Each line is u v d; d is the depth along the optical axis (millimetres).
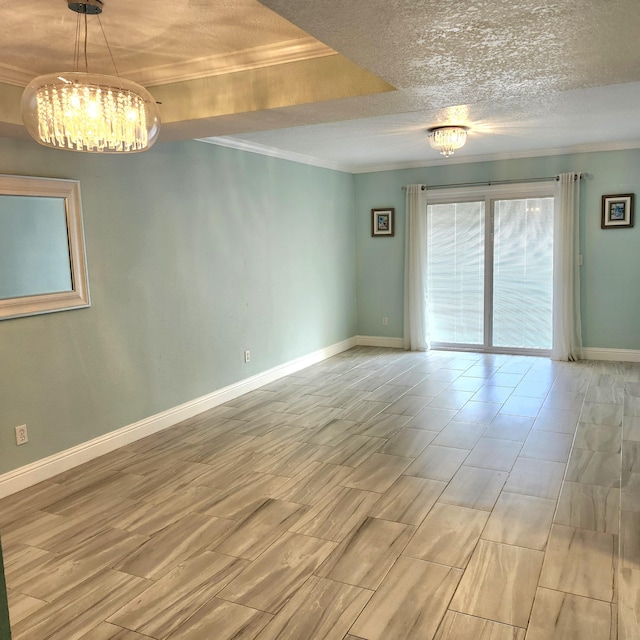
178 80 3248
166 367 4488
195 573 2492
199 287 4805
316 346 6719
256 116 3217
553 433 4066
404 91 2766
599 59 2293
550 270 6520
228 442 4113
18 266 3344
